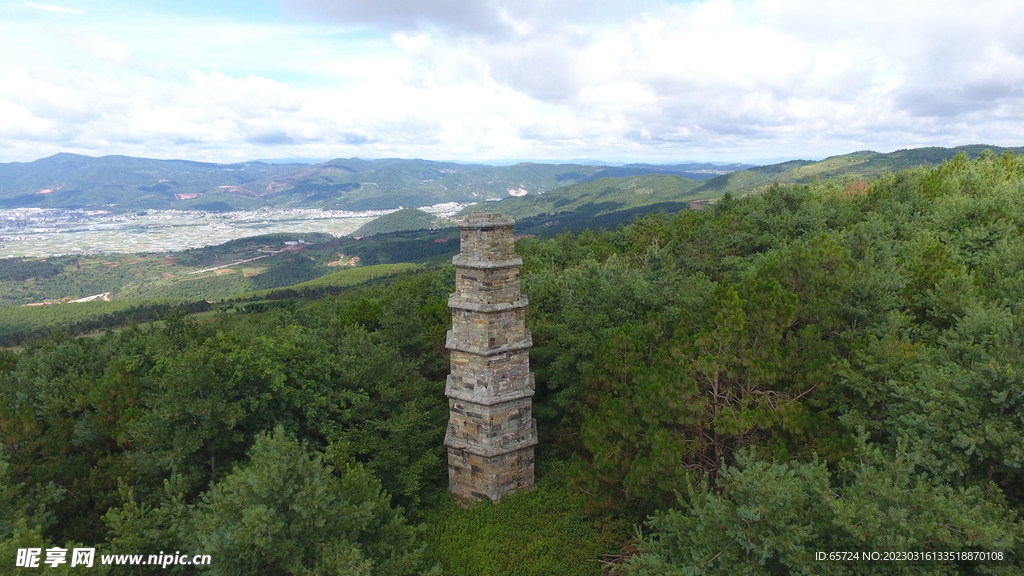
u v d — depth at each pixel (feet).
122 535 60.90
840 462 58.44
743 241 164.96
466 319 82.58
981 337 65.87
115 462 82.23
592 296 117.08
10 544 49.67
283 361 93.61
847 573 45.52
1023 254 93.35
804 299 89.04
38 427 85.35
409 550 76.89
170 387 82.53
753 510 46.32
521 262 80.74
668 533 59.21
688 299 104.22
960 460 52.08
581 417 98.32
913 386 62.08
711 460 76.07
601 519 81.30
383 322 126.00
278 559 56.08
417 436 94.02
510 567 76.48
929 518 45.39
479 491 89.25
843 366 71.61
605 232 288.92
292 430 90.02
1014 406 54.03
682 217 248.52
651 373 81.97
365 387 102.47
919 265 95.45
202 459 84.99
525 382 87.35
